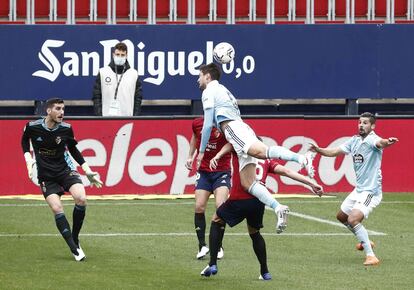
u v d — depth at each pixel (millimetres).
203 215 46969
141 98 74000
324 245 51000
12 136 70250
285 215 38656
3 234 53438
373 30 78375
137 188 71125
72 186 46344
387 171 73062
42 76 76938
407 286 39812
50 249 48656
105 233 54250
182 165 71312
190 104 80438
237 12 91125
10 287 38625
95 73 77062
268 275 41094
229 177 47375
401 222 59469
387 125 72938
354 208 46719
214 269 41031
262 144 39000
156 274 42031
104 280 40281
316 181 72250
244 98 78125
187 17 90812
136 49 77125
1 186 70250
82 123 70750
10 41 76625
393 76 78812
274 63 78125
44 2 89688
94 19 90000
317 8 91625
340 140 72438
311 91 78375
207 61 77688
